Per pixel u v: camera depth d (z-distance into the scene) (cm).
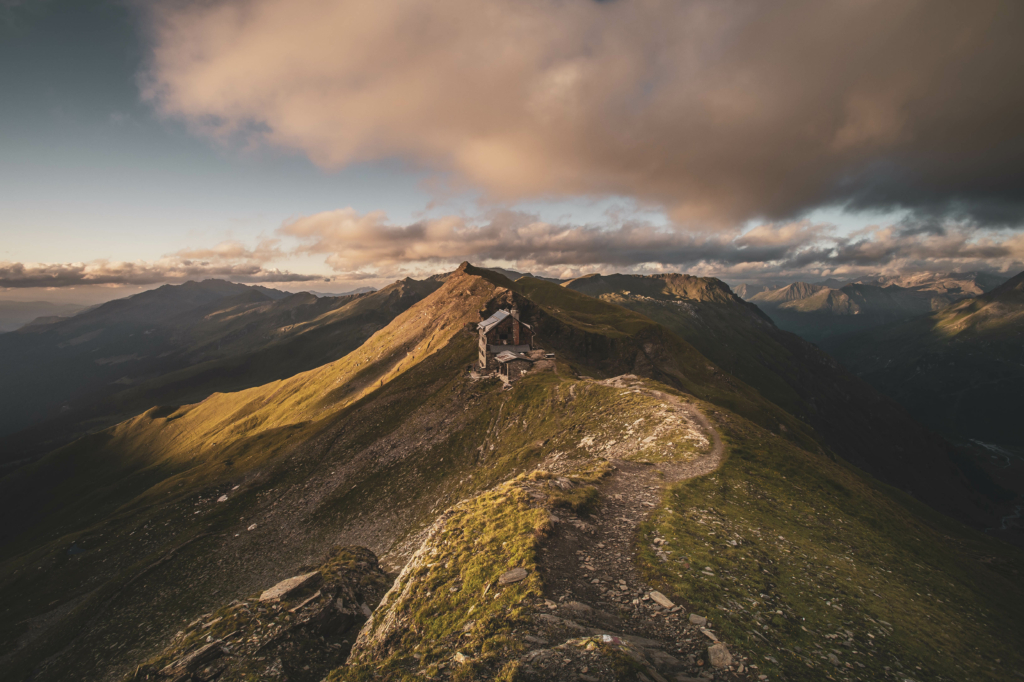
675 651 1343
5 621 7888
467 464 7038
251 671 2211
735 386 15925
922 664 1641
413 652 1541
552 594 1586
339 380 19362
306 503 8306
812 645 1541
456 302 18712
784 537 2531
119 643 6059
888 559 2694
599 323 19062
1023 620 2550
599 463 3631
